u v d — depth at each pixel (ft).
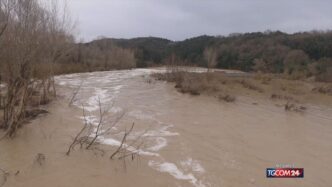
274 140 32.53
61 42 49.03
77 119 34.88
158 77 78.33
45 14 42.34
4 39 26.96
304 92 65.67
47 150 24.62
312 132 36.99
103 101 46.96
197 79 63.10
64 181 20.10
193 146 28.68
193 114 41.34
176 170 23.22
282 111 47.80
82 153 24.43
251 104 51.19
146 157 25.13
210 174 22.97
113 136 29.76
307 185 22.62
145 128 33.40
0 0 27.48
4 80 29.22
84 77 84.53
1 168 21.13
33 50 28.68
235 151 28.22
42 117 34.14
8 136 26.71
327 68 103.86
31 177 20.26
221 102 50.55
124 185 20.33
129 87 63.05
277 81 77.00
